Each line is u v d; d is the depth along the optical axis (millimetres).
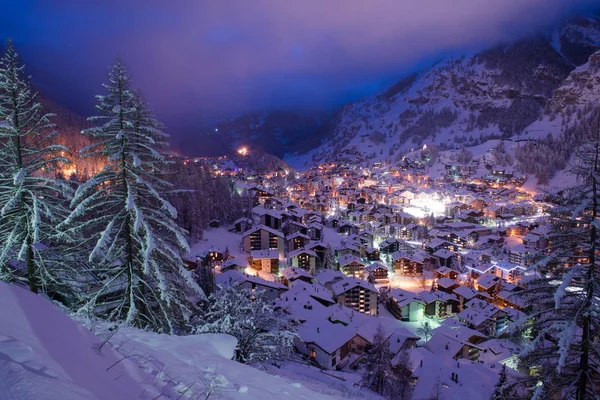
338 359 41031
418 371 38781
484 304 64312
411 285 84875
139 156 15508
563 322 13375
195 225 79812
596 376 13609
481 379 34406
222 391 6141
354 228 117688
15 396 2668
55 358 3830
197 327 18094
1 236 16422
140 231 15305
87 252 15828
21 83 16359
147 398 4520
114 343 6781
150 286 16078
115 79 15031
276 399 6770
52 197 17281
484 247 109625
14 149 16328
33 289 16453
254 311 20109
